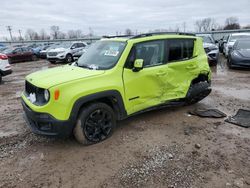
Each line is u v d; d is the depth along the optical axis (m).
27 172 3.27
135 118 5.03
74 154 3.68
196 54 5.37
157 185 2.97
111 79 3.94
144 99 4.44
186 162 3.42
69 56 17.97
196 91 5.36
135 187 2.94
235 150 3.72
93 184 3.01
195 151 3.70
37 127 3.70
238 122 4.74
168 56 4.79
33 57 21.62
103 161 3.48
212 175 3.12
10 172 3.28
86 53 4.95
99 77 3.83
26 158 3.61
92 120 3.88
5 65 9.69
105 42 4.78
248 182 2.97
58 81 3.58
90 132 3.89
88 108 3.77
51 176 3.18
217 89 7.49
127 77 4.12
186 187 2.92
